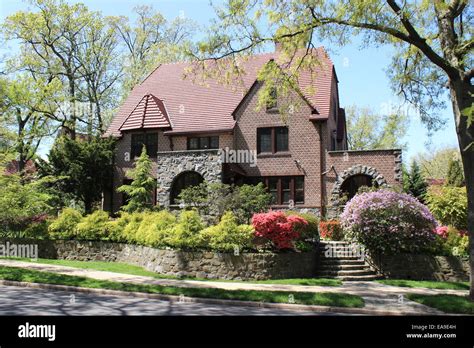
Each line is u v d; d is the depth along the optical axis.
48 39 32.78
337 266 17.47
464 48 12.42
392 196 18.03
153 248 17.33
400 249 17.86
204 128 26.42
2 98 28.06
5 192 19.81
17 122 30.33
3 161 20.42
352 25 13.27
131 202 23.53
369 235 17.70
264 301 11.34
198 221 16.97
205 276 15.91
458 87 12.63
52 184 25.81
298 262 16.69
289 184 25.41
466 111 8.42
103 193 28.34
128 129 27.58
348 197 24.39
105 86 37.34
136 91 31.03
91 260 20.05
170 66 32.16
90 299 11.29
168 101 29.05
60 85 30.22
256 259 15.70
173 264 16.42
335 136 29.69
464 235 18.41
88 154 26.53
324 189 24.62
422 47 12.44
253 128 26.20
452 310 10.78
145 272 16.61
